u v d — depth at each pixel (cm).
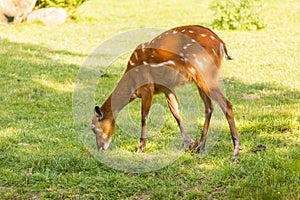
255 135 1034
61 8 2542
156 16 2723
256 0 2403
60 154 968
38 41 2047
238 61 1773
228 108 926
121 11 2875
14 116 1242
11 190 838
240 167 864
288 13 2753
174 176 866
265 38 2177
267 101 1311
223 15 2392
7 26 2375
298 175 823
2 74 1573
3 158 957
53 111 1284
